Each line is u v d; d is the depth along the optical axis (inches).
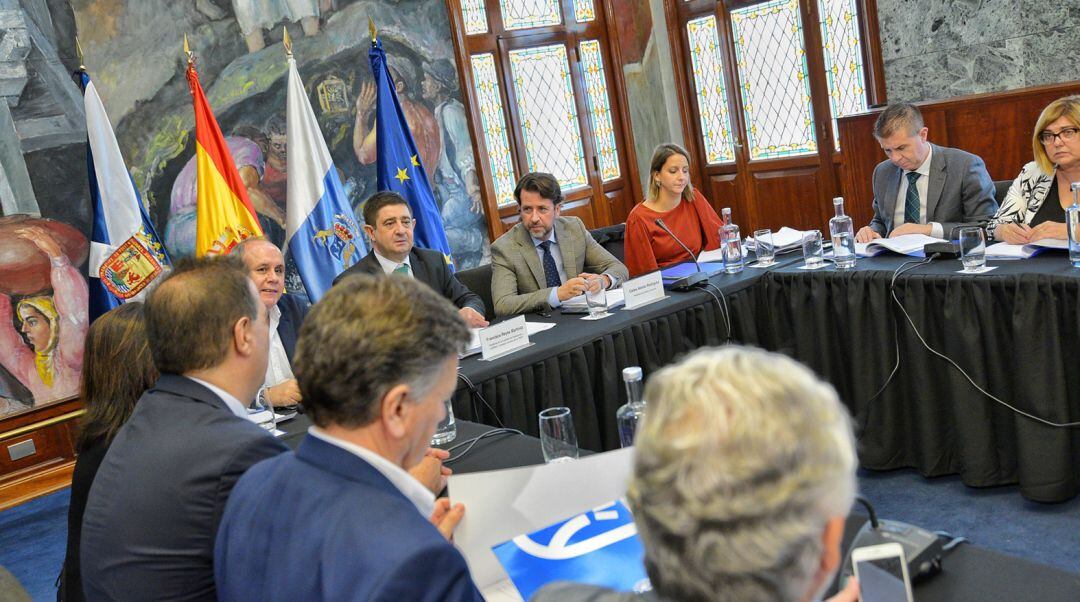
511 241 139.5
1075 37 175.3
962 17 192.2
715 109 255.8
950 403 106.7
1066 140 108.6
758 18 237.6
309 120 172.4
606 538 49.1
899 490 111.6
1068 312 92.8
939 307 105.2
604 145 257.3
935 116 166.2
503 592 48.7
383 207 125.3
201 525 50.4
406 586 33.7
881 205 140.9
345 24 204.2
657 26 258.8
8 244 160.2
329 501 37.1
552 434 65.3
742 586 23.6
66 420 165.8
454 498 50.1
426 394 38.3
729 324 122.8
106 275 152.4
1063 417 95.9
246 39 189.5
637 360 114.1
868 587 36.0
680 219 149.7
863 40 213.5
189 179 183.6
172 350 55.3
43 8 163.5
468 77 226.1
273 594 36.7
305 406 39.2
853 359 115.0
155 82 178.1
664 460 24.5
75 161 167.5
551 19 244.5
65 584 67.0
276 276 106.3
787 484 23.1
